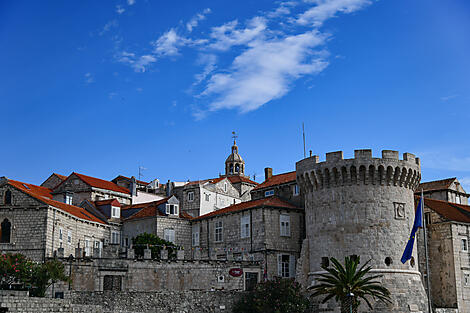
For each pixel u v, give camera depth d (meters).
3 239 71.19
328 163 72.31
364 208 70.38
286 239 77.94
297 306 67.69
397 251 70.00
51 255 70.94
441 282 77.44
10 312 53.69
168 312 66.38
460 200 93.94
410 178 72.50
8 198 72.88
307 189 75.31
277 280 69.94
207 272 72.50
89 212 88.19
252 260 77.19
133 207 90.81
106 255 72.00
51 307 56.78
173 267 71.38
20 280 60.53
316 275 71.44
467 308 76.31
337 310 68.06
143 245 76.06
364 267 69.00
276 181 89.62
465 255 78.19
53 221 72.06
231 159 129.25
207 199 109.06
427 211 80.62
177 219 86.44
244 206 82.31
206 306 68.12
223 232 82.69
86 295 65.06
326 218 72.19
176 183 122.62
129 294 65.50
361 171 70.88
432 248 79.19
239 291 70.19
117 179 117.50
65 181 103.50
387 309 67.44
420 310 68.94
